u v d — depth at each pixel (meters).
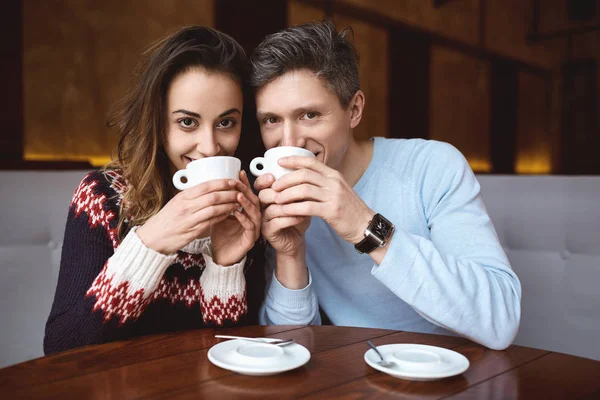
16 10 4.30
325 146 1.26
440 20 8.38
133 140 1.31
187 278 1.35
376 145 1.45
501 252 1.17
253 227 1.15
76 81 5.21
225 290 1.21
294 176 1.07
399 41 7.82
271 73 1.21
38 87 4.99
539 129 11.44
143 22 5.55
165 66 1.19
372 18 7.16
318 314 1.36
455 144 9.28
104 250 1.26
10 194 1.84
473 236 1.22
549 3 10.59
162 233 1.07
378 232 1.04
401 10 7.60
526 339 1.75
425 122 8.23
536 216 1.75
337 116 1.25
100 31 5.31
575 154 11.41
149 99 1.23
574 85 11.25
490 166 10.11
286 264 1.28
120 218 1.26
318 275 1.47
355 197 1.07
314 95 1.21
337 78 1.22
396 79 7.86
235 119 1.28
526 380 0.84
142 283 1.07
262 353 0.89
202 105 1.22
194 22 5.86
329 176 1.07
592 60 11.01
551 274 1.72
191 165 1.09
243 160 1.51
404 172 1.39
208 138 1.24
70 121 5.20
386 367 0.85
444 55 8.91
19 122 4.36
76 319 1.09
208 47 1.21
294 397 0.76
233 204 1.08
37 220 1.85
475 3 9.01
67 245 1.27
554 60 11.33
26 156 4.96
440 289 1.02
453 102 9.17
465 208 1.28
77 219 1.28
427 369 0.83
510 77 10.22
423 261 1.04
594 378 0.84
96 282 1.08
